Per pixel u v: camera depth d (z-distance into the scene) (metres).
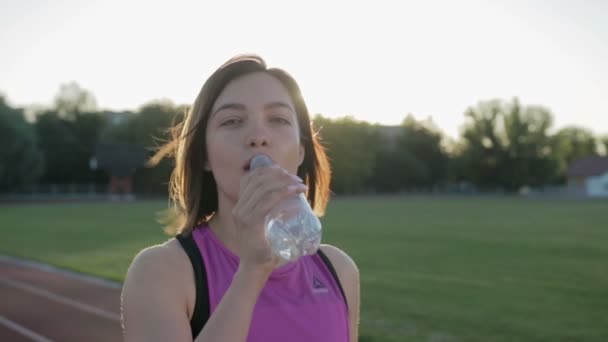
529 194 81.62
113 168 62.75
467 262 15.88
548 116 81.94
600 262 15.70
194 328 1.44
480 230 25.75
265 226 1.24
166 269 1.44
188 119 1.59
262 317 1.44
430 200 62.34
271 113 1.46
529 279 13.02
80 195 67.31
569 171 81.50
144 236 23.70
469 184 85.44
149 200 62.03
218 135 1.44
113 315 9.82
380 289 11.91
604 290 11.65
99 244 20.81
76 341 8.25
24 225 29.58
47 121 70.75
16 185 62.34
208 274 1.46
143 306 1.38
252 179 1.27
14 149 59.25
